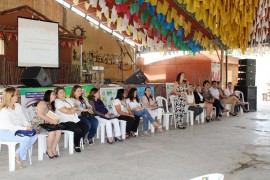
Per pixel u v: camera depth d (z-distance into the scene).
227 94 10.55
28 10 10.05
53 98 5.22
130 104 6.63
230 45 8.61
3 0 11.04
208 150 5.20
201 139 6.16
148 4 6.19
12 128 4.10
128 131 6.30
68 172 3.99
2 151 5.19
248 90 11.47
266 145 5.59
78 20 12.92
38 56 8.88
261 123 8.43
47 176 3.82
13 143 4.07
